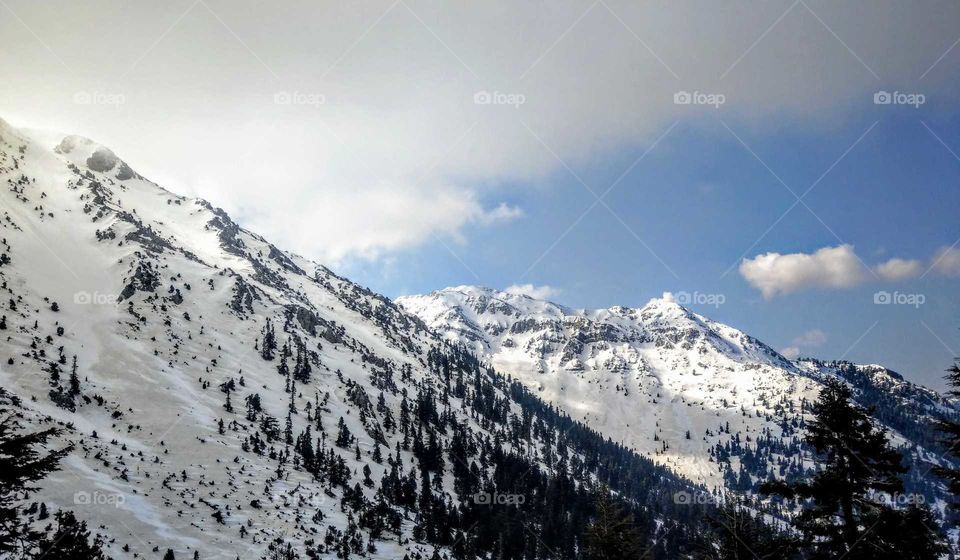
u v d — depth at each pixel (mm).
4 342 133000
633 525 48750
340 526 110812
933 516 25484
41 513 71250
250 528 95125
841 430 26906
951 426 26016
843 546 26234
